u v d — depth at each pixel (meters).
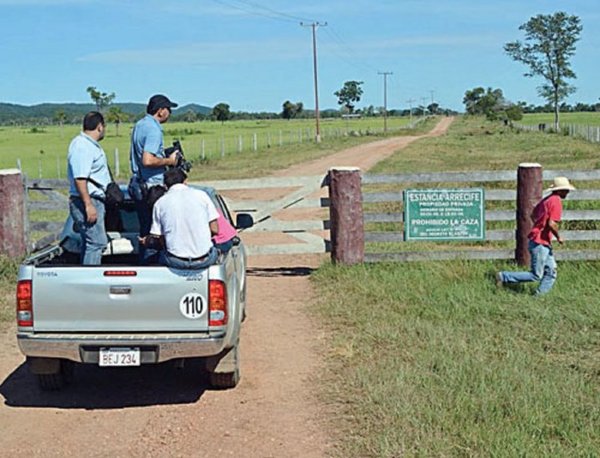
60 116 138.25
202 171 33.44
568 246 12.24
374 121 159.88
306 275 11.54
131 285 6.11
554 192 9.47
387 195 11.38
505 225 14.26
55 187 12.00
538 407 5.89
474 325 8.37
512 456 5.05
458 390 6.31
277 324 8.92
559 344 7.68
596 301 9.11
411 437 5.47
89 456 5.52
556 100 89.88
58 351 6.14
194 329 6.17
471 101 193.50
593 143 54.19
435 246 13.04
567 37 87.88
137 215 8.25
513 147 54.31
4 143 76.62
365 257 11.28
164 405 6.55
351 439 5.59
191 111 184.75
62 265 6.29
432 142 64.81
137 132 8.31
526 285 9.82
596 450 5.18
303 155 46.31
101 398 6.77
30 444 5.75
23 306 6.16
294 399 6.53
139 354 6.13
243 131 98.62
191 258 6.28
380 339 7.98
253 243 14.29
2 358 7.94
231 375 6.75
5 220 11.72
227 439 5.76
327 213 17.94
